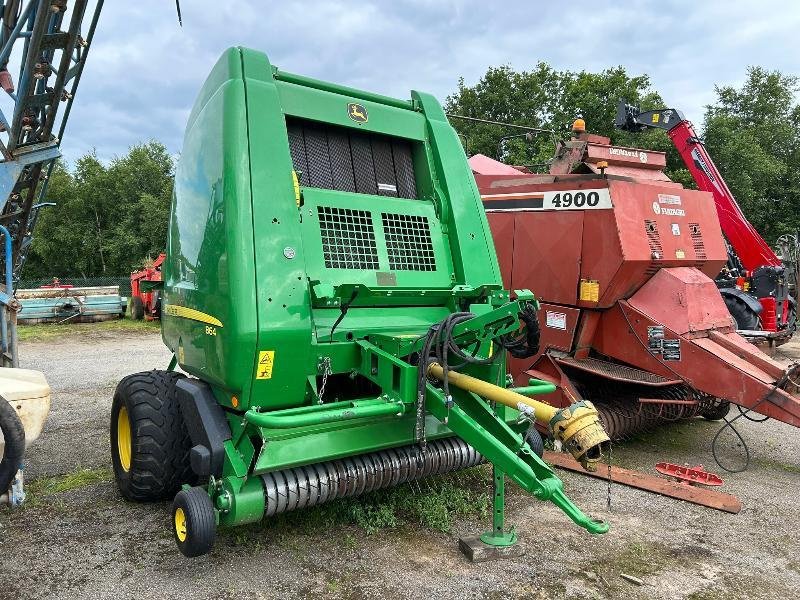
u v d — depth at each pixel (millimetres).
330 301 3424
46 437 5680
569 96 28188
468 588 3086
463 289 3916
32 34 5062
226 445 3170
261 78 3568
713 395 5008
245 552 3420
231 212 3189
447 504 4016
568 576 3232
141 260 36438
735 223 9531
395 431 3438
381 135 4160
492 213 6262
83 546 3494
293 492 3141
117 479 4145
